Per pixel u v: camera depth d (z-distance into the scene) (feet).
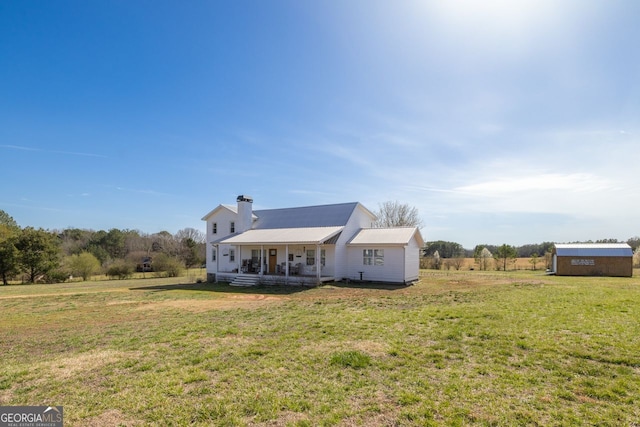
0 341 27.35
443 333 25.21
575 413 13.37
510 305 36.73
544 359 19.35
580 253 89.86
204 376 17.56
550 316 30.22
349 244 72.13
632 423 12.59
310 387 16.07
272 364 19.22
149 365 19.51
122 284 85.05
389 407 14.03
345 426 12.68
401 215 144.66
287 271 66.54
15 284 97.81
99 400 15.12
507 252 125.70
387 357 20.17
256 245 77.36
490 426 12.57
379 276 68.28
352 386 16.14
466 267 136.67
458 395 15.01
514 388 15.66
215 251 90.27
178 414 13.67
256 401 14.66
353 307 38.42
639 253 123.75
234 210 87.15
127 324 32.73
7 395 15.94
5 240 99.96
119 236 173.37
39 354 23.20
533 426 12.53
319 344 23.11
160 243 182.70
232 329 28.09
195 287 69.05
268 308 39.58
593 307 34.09
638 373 17.20
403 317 31.48
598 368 17.81
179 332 27.66
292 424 12.83
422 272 108.17
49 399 15.38
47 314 40.42
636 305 34.81
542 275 90.63
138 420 13.32
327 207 81.82
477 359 19.61
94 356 21.71
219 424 12.94
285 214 86.28
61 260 113.19
